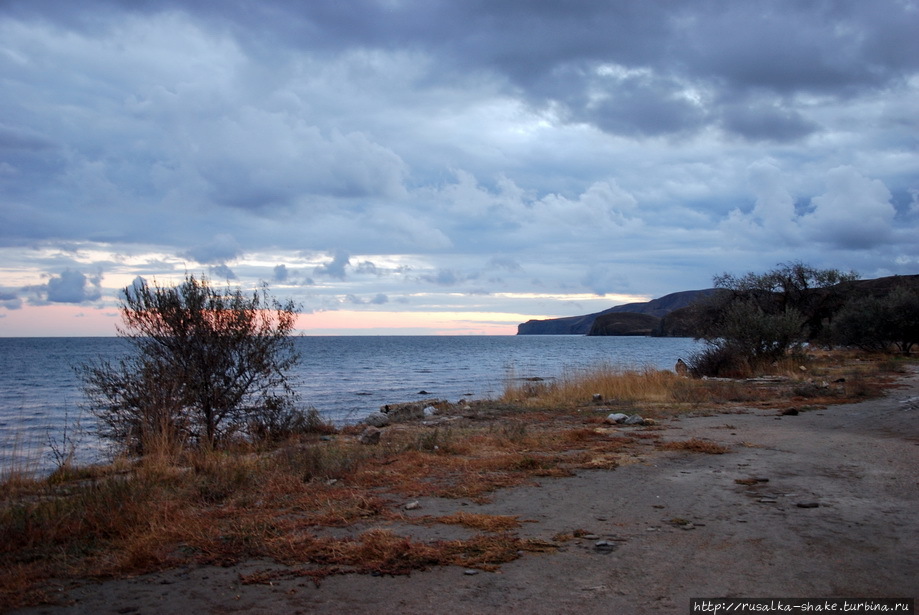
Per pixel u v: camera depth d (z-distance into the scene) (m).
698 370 25.30
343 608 3.57
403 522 5.31
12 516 5.25
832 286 43.94
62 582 4.03
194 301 10.73
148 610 3.57
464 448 9.00
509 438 9.77
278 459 7.85
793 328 25.95
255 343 11.23
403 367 46.81
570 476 7.17
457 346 118.69
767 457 8.31
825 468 7.55
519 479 7.01
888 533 4.91
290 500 6.11
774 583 3.90
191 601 3.69
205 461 7.83
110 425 10.25
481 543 4.69
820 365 28.05
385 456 8.51
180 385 10.36
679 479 6.99
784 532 4.95
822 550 4.51
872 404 14.53
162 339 10.77
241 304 11.20
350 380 33.69
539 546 4.64
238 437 10.82
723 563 4.27
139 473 7.35
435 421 13.39
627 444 9.45
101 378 10.43
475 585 3.91
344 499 6.07
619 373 20.27
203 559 4.40
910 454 8.45
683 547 4.61
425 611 3.53
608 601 3.65
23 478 7.73
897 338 35.94
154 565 4.31
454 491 6.38
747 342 26.22
